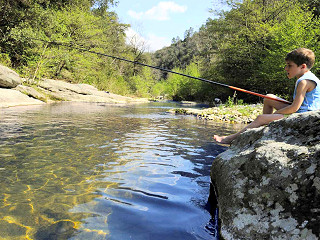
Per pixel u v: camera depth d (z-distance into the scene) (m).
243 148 2.03
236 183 1.69
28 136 3.99
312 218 1.22
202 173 2.61
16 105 8.85
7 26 13.41
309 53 2.37
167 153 3.41
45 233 1.37
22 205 1.69
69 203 1.76
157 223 1.55
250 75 18.08
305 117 1.69
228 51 19.02
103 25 25.31
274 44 14.66
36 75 13.81
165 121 7.32
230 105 12.84
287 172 1.46
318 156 1.39
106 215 1.62
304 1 17.33
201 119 8.52
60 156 2.96
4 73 9.55
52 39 14.67
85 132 4.63
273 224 1.33
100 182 2.20
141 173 2.50
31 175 2.29
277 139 1.76
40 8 14.76
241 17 18.42
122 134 4.69
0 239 1.29
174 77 33.62
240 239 1.36
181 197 1.98
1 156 2.84
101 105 12.52
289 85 14.40
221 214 1.62
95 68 22.80
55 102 12.02
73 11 18.70
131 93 28.41
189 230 1.50
